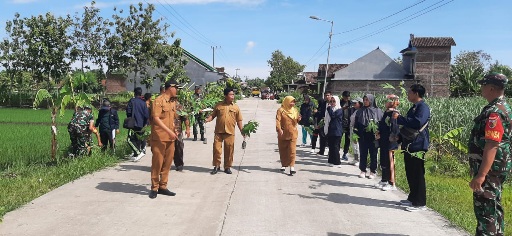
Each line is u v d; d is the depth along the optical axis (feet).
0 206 20.44
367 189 26.63
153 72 146.00
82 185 25.71
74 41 122.31
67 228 17.98
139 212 20.51
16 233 17.26
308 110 46.24
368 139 29.84
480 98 70.38
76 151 33.91
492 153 13.82
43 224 18.42
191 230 18.12
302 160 37.40
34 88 138.92
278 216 20.39
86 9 119.96
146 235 17.39
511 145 14.40
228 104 30.30
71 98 32.91
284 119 30.58
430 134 26.86
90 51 120.16
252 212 20.94
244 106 143.64
